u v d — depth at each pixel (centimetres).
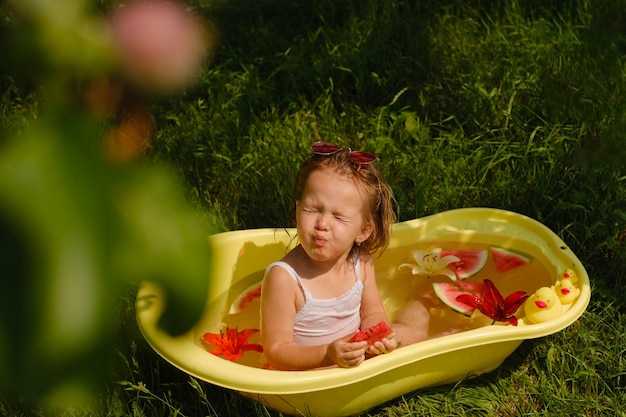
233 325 262
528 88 374
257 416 227
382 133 360
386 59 410
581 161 323
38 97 40
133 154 34
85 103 34
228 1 475
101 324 29
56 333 28
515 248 281
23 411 220
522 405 237
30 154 31
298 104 385
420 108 378
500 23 431
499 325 227
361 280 255
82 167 32
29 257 29
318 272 243
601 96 352
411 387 228
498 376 246
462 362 230
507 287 278
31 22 35
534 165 329
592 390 242
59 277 29
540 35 409
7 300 28
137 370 233
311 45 421
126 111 35
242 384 199
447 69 398
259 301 270
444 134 355
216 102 383
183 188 40
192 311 33
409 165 338
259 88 393
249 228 310
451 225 287
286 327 236
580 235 298
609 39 376
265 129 365
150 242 32
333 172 233
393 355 211
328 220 230
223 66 411
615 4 400
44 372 28
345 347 206
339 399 216
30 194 30
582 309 237
